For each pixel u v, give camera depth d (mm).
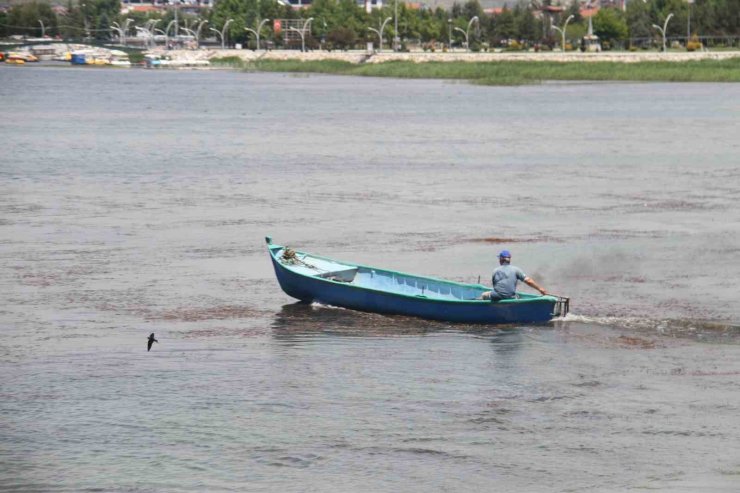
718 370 52562
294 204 103562
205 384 50656
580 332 58938
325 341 57562
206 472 41375
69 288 69250
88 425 45844
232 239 85688
